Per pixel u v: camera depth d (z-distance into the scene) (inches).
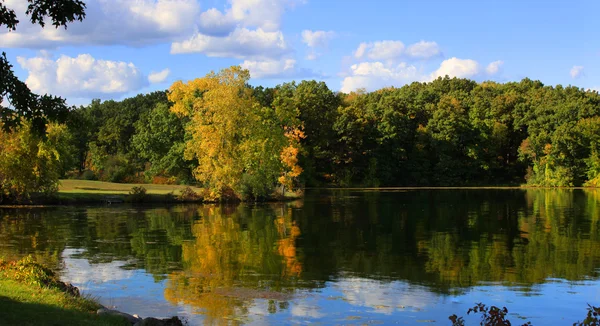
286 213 1688.0
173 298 666.2
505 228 1334.9
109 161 3078.2
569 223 1439.5
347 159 3526.1
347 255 964.0
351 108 3575.3
